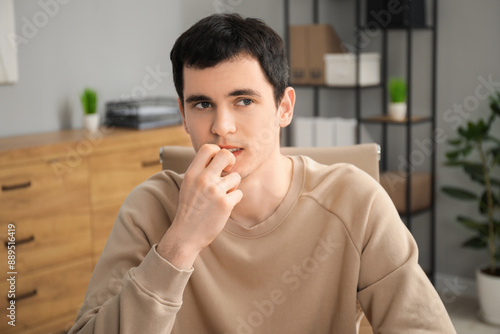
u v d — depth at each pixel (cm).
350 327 103
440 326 96
